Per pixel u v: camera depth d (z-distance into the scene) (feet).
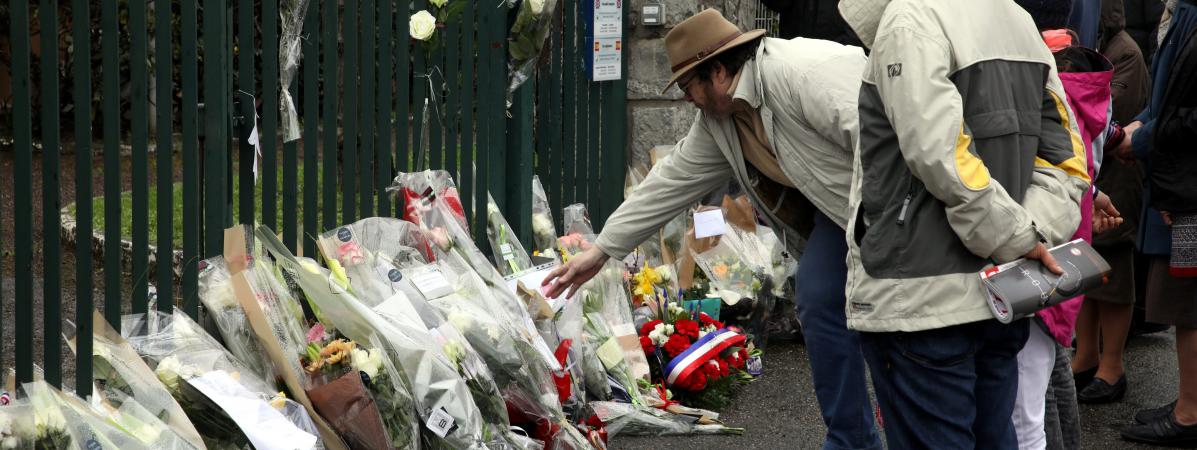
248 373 9.99
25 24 9.71
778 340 17.97
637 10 18.33
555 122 16.53
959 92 8.26
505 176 15.21
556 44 16.28
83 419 8.43
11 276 19.60
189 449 8.68
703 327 15.74
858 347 11.05
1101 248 15.24
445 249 12.90
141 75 10.40
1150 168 13.17
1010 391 9.13
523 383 11.49
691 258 17.04
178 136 27.99
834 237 11.07
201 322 10.98
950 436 8.66
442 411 10.27
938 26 8.26
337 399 9.86
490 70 14.61
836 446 11.21
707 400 14.61
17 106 9.80
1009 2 8.65
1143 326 18.95
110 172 10.26
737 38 10.70
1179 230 13.01
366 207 13.41
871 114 8.55
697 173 11.76
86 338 9.82
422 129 14.29
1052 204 8.40
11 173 27.35
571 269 11.96
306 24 12.57
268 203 12.38
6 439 8.00
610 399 13.89
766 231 18.12
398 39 13.70
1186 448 13.65
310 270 10.82
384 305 11.05
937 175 7.94
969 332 8.55
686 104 18.90
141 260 10.66
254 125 11.96
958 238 8.33
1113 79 18.03
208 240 11.17
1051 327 10.05
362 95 13.21
